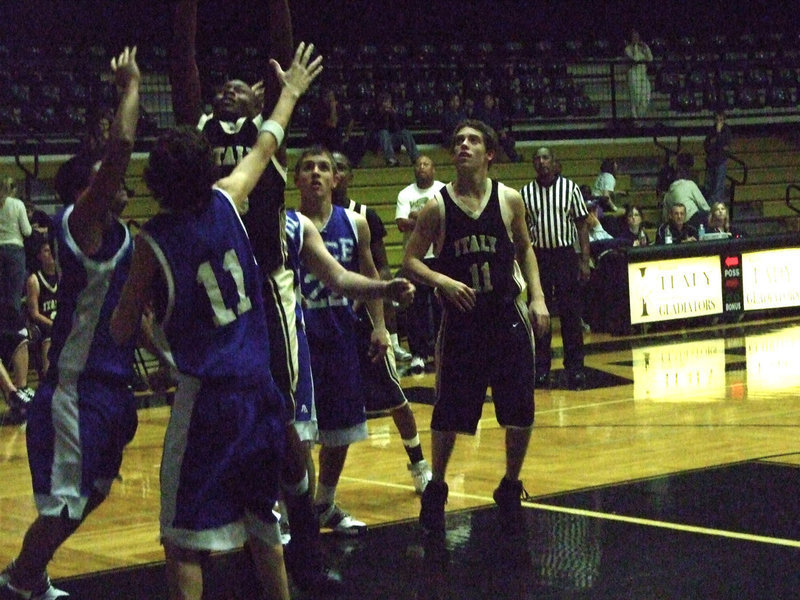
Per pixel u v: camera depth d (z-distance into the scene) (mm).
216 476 4152
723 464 8016
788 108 27922
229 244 4258
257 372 4258
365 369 7473
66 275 4855
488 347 6566
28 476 9062
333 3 26203
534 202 13055
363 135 22406
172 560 4215
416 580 5605
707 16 29625
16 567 4930
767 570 5488
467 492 7516
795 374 12508
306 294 6562
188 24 4973
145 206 19359
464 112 23094
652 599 5125
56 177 5105
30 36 23656
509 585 5441
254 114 5371
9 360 12492
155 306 4262
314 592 5438
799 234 18609
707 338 16281
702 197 21453
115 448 4926
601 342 16375
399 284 4910
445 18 27469
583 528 6422
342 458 6629
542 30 28391
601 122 26203
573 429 9758
